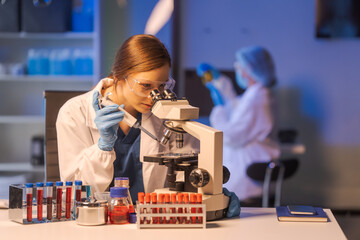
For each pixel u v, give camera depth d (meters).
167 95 1.66
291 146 4.89
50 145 2.18
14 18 4.89
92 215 1.52
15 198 1.58
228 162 4.92
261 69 4.89
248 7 4.90
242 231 1.47
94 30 4.94
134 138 2.06
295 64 4.88
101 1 4.86
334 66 4.87
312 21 4.86
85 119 1.99
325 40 4.86
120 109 1.71
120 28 5.01
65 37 5.06
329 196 4.90
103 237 1.40
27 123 5.34
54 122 2.19
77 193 1.60
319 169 4.90
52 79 4.95
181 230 1.48
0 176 4.99
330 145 4.91
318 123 4.90
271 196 4.89
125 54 1.81
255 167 4.89
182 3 4.95
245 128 4.90
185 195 1.50
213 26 4.93
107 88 1.97
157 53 1.79
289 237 1.42
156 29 4.97
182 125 1.63
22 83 5.31
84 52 5.20
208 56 4.93
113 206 1.56
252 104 4.89
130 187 2.09
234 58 4.92
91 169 1.76
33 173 5.00
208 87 4.94
